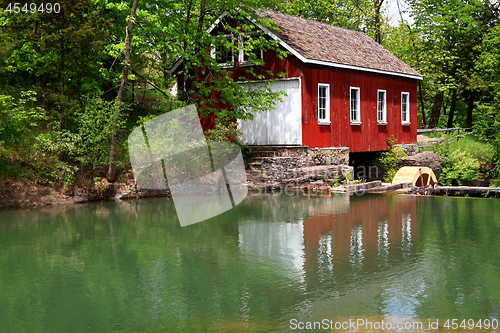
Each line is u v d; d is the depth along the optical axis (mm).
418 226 10703
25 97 17078
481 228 10430
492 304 5758
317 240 9312
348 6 35688
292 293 6234
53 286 6719
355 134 21578
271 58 19672
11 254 8508
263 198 15602
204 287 6551
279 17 21438
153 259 8070
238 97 18234
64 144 14922
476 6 34500
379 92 23312
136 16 17469
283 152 18266
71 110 15984
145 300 6082
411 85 25906
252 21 18828
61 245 9180
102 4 18062
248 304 5852
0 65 16031
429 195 17219
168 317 5500
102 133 15242
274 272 7199
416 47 36156
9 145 15094
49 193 14664
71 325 5324
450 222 11203
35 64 16953
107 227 10867
